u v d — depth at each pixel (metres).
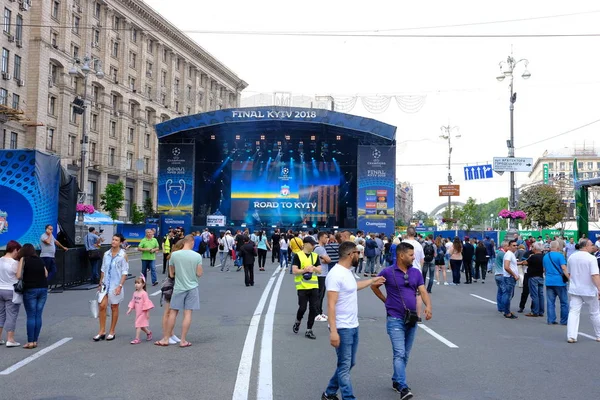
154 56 70.56
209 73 83.94
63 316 11.95
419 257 11.77
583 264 9.89
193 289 9.05
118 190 52.50
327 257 11.59
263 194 42.88
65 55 53.22
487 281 23.00
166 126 38.44
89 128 58.25
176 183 39.56
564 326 11.70
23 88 48.53
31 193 16.39
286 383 6.83
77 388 6.56
